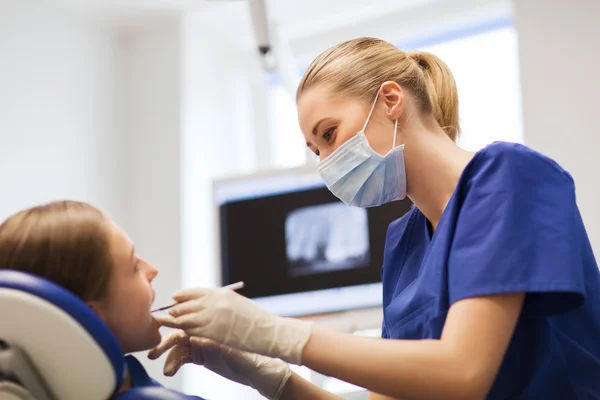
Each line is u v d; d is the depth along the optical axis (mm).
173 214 3104
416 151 1371
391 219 2695
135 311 1136
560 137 2598
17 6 2904
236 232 2887
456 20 3303
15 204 2732
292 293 2758
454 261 1160
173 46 3289
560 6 2693
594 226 2486
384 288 1548
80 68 3150
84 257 1081
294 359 1098
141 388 1057
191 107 3266
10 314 941
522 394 1235
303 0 3279
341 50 1442
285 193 2863
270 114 3719
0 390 942
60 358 967
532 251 1128
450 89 1496
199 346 1383
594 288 1256
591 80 2602
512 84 3143
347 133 1376
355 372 1071
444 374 1043
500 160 1204
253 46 3691
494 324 1086
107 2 3146
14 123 2791
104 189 3145
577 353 1253
